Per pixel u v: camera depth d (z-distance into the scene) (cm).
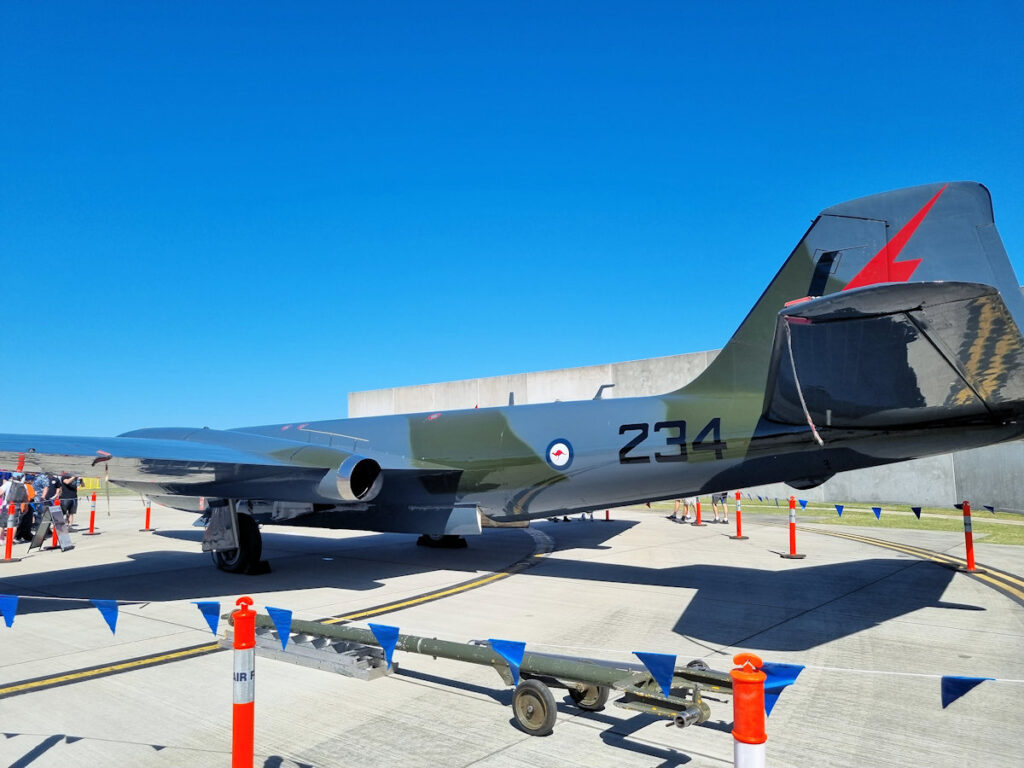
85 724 456
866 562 1141
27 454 789
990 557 1192
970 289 400
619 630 690
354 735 434
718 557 1216
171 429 1355
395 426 1150
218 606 421
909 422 635
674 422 846
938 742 417
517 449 984
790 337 548
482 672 564
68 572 1125
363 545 1458
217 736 435
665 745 413
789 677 279
